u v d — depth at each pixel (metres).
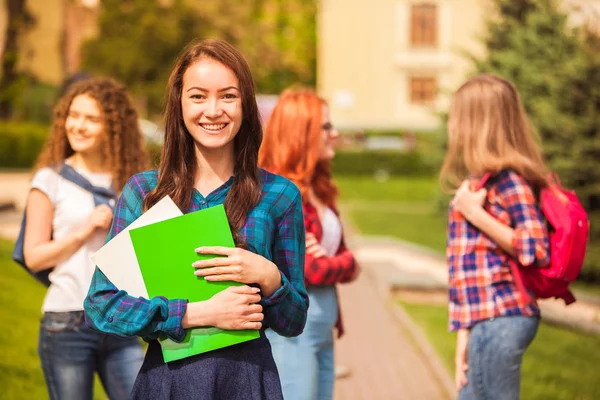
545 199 3.78
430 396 6.50
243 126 2.83
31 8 35.56
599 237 13.00
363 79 40.78
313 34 52.09
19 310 7.79
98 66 37.56
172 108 2.79
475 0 40.62
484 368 3.71
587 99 12.98
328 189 4.36
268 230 2.79
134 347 3.98
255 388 2.73
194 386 2.67
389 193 26.88
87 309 2.71
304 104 4.25
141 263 2.67
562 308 10.75
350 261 4.16
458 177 4.06
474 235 3.79
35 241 3.93
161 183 2.78
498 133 3.83
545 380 7.09
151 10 37.69
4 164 28.05
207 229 2.70
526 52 16.11
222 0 39.03
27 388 5.86
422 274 12.57
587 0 16.25
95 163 4.21
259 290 2.72
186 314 2.64
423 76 40.91
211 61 2.74
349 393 6.55
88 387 3.91
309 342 4.05
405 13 40.47
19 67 35.50
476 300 3.74
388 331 8.80
